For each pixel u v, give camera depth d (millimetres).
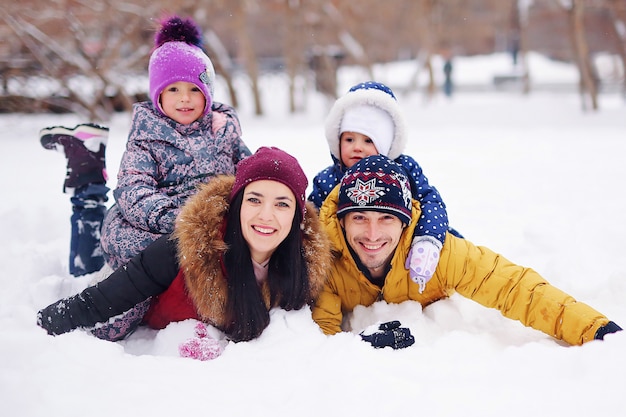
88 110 10867
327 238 2574
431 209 2773
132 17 10398
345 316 2963
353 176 2605
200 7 12352
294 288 2477
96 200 3439
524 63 18719
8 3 9195
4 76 10180
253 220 2318
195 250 2355
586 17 16328
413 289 2807
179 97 3193
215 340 2430
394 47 20234
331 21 14836
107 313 2436
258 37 21406
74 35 10023
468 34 21391
